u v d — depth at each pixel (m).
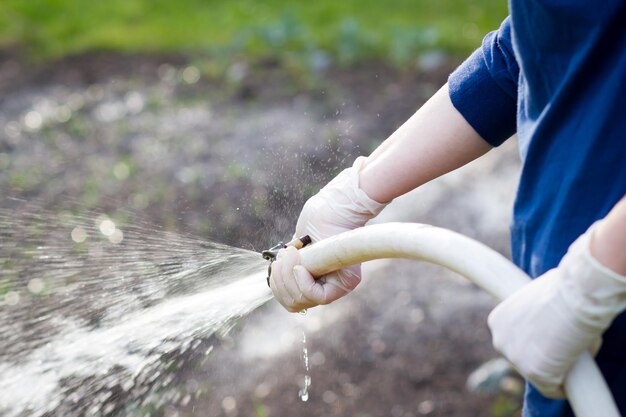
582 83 1.88
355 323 4.97
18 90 8.75
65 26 10.45
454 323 4.90
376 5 10.68
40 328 3.79
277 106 7.89
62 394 3.29
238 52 9.28
